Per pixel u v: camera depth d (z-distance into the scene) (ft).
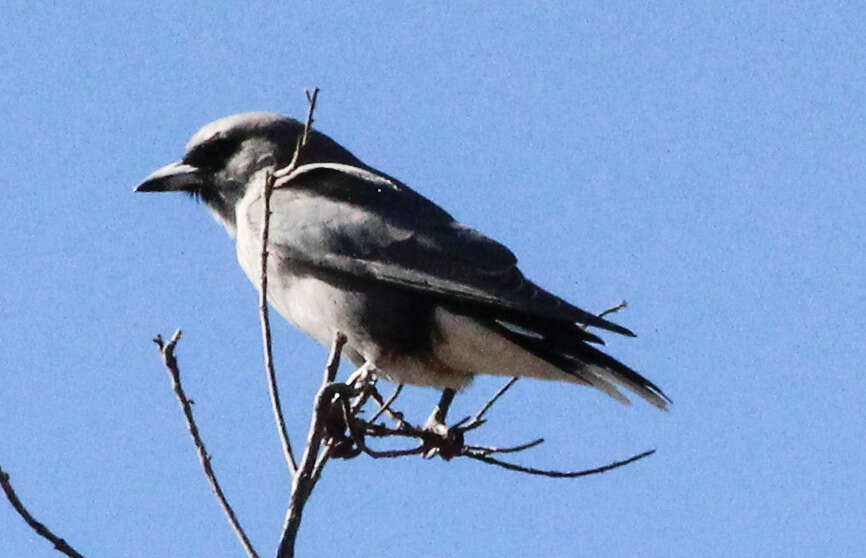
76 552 23.85
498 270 35.83
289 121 41.45
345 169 37.37
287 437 25.52
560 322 34.63
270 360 25.72
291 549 24.35
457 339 35.42
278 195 37.93
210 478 25.04
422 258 35.96
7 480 23.54
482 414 32.96
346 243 36.24
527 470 30.45
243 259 38.29
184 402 25.26
